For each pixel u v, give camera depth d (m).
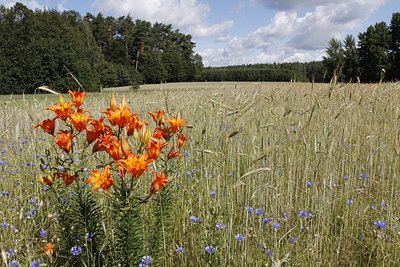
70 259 2.22
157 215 2.56
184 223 2.83
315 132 4.38
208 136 4.79
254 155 3.36
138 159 1.82
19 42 48.75
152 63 71.12
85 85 37.47
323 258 2.51
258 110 4.80
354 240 2.82
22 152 4.01
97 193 2.90
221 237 2.39
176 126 2.54
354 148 4.45
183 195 3.24
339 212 3.15
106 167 1.88
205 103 5.68
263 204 3.03
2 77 36.81
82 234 2.28
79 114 2.15
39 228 2.63
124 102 2.12
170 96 6.96
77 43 39.88
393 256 2.52
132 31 77.19
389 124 5.41
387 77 46.97
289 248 2.46
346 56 47.66
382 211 2.99
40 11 53.91
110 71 55.50
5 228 2.63
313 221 2.93
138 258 2.12
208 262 2.24
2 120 5.02
